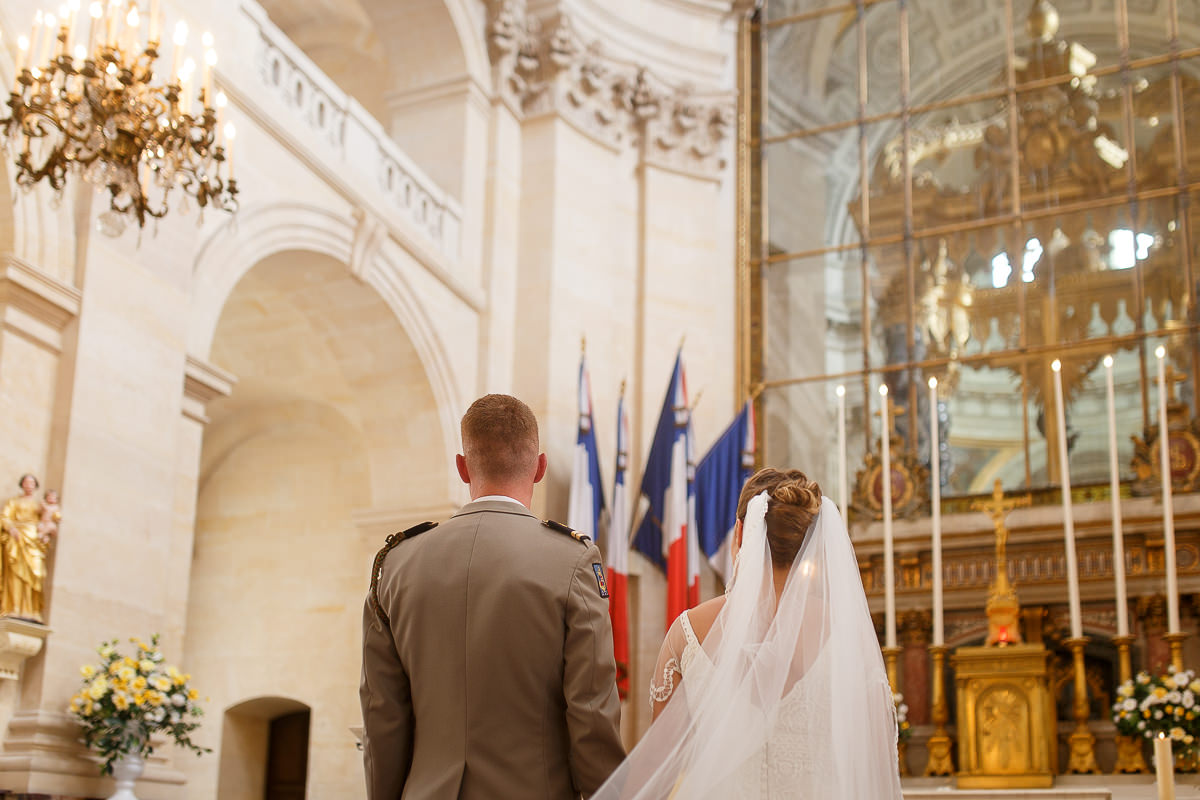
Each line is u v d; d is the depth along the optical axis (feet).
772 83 56.59
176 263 31.68
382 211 41.50
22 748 25.63
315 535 49.73
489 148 49.03
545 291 48.42
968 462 48.06
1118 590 38.91
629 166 53.16
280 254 39.11
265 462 51.39
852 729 10.94
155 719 26.78
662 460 47.37
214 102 33.96
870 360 51.06
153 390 30.35
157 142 25.12
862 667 11.28
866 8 56.08
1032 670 39.55
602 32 52.85
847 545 11.94
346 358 44.27
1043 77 52.19
